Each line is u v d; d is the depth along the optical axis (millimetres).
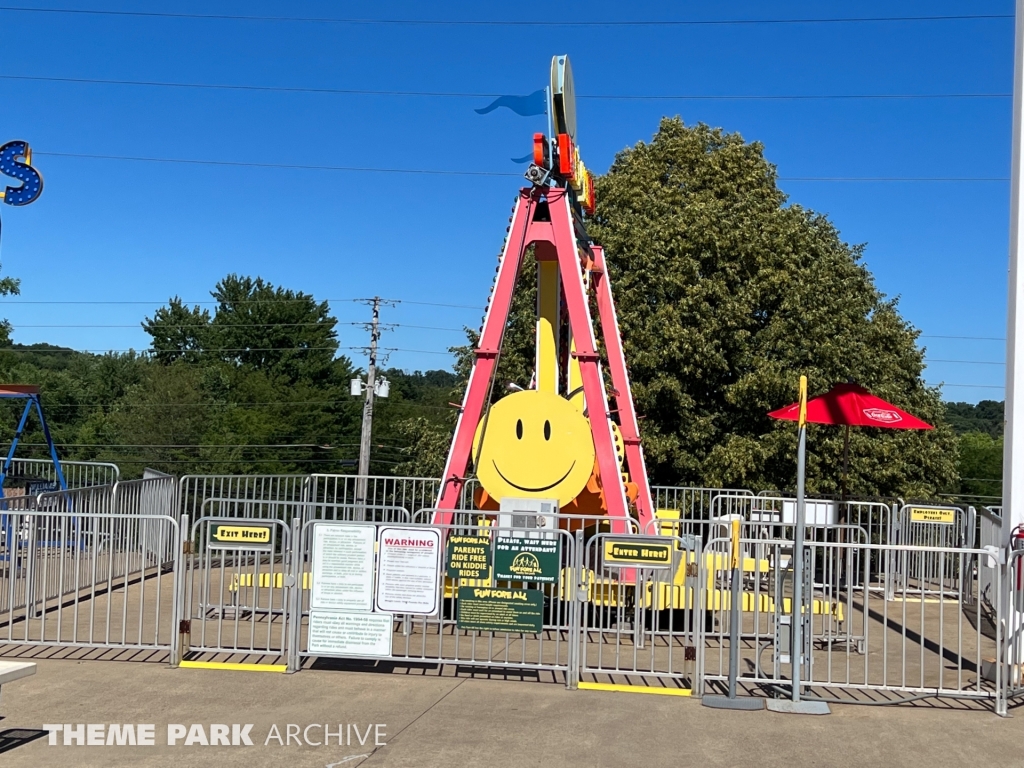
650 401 24062
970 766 6562
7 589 11367
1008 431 9180
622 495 11055
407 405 68312
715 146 29547
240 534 8906
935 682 8961
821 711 7770
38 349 87938
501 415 11531
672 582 8445
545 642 10344
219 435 58125
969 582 14188
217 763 6281
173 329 75188
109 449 59406
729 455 23953
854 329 28328
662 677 8883
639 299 24547
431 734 6969
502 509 11039
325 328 71562
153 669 8719
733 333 24406
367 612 8562
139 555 14633
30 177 9836
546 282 12469
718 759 6566
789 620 8539
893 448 26703
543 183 11297
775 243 25234
